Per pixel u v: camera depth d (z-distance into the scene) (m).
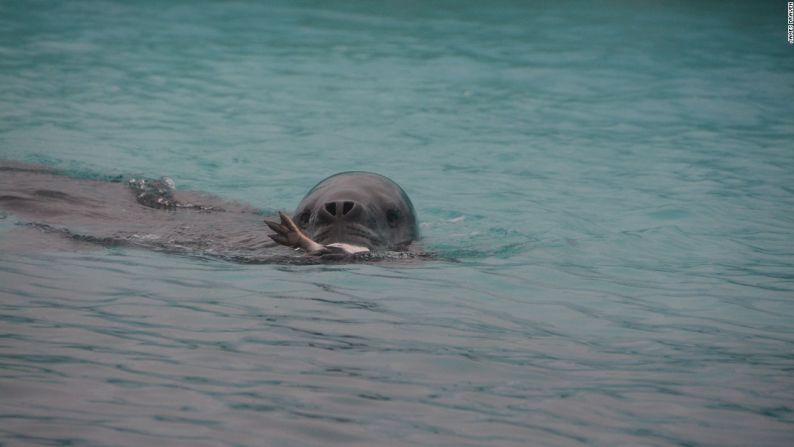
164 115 48.22
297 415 15.40
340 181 28.73
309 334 19.47
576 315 21.70
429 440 14.72
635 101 54.16
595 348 19.45
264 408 15.62
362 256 25.73
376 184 28.73
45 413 15.08
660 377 17.80
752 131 47.00
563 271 25.53
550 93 56.03
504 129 47.31
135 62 61.69
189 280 23.23
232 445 14.23
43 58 61.34
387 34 75.44
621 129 47.53
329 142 44.03
